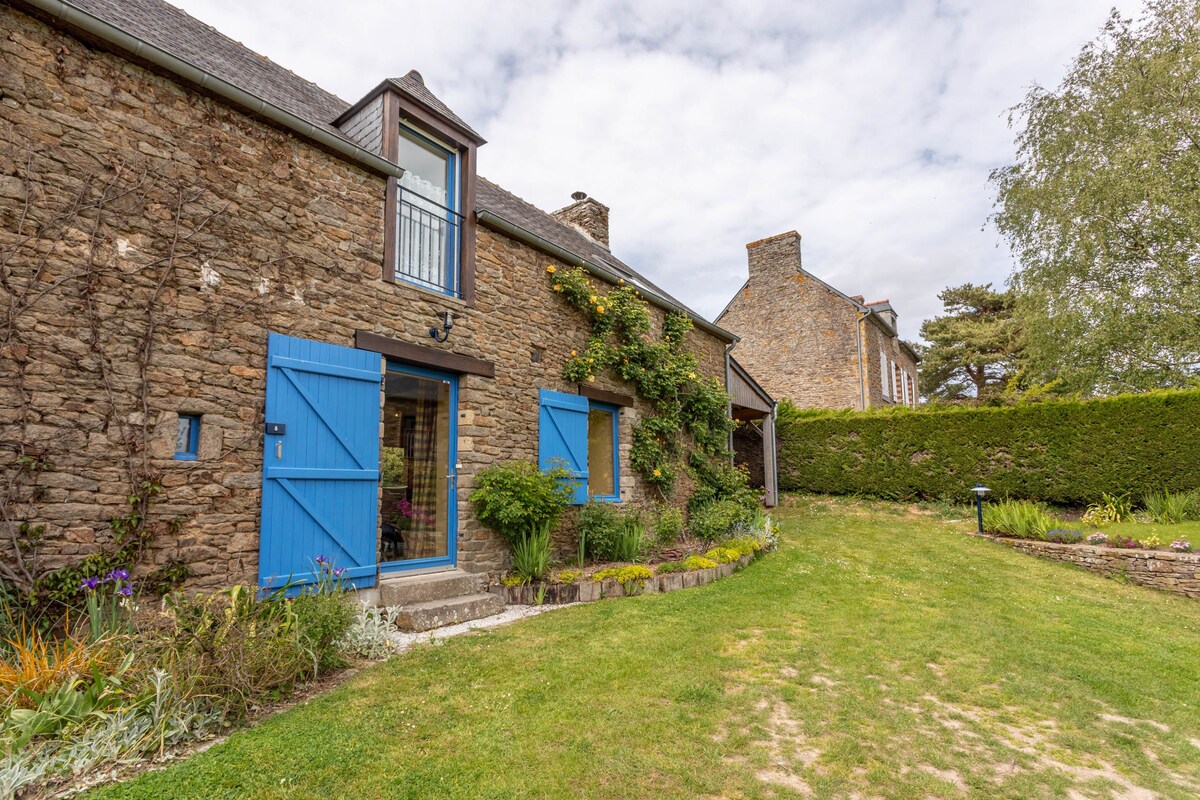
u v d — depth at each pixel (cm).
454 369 628
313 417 498
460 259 662
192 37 581
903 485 1354
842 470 1455
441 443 627
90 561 372
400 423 591
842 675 420
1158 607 684
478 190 847
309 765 271
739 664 431
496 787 263
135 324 404
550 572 648
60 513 367
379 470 545
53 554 362
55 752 265
